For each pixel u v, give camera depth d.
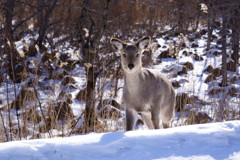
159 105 8.75
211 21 12.37
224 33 15.58
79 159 5.24
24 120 9.98
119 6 20.08
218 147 5.56
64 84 14.69
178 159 5.20
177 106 12.61
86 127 10.27
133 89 8.26
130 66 7.96
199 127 6.11
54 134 9.84
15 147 5.29
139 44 8.23
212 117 11.75
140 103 8.39
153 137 5.71
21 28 23.73
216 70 17.61
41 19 20.39
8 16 16.98
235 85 16.02
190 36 24.47
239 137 5.84
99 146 5.46
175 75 15.84
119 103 12.80
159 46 23.23
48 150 5.36
